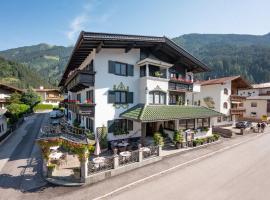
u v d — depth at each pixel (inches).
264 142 1034.1
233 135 1200.8
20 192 460.4
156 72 847.7
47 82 6378.0
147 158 655.8
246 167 637.3
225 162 685.3
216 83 1444.4
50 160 591.5
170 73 972.6
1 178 530.6
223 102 1471.5
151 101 835.4
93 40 648.4
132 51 826.8
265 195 458.3
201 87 1590.8
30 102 2171.5
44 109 2696.9
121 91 800.9
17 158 687.7
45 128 855.1
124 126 802.8
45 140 544.1
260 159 724.7
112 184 502.6
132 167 599.8
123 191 469.7
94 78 726.5
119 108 788.6
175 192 468.4
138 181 521.0
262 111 1983.3
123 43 743.7
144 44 805.2
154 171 588.4
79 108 695.1
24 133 1110.4
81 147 508.4
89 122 817.5
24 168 597.6
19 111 1376.7
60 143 544.4
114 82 774.5
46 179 512.1
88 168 516.7
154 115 744.3
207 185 506.0
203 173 582.9
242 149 872.9
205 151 819.4
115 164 559.5
